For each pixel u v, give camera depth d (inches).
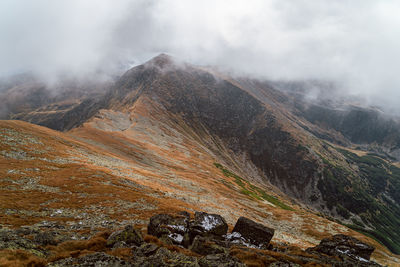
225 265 592.7
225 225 999.0
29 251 584.4
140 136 7504.9
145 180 2979.8
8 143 2516.0
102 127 6752.0
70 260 564.1
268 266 677.9
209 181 4990.2
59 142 3380.9
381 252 2950.3
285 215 3860.7
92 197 1694.1
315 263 775.7
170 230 949.2
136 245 746.8
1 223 993.5
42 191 1636.3
